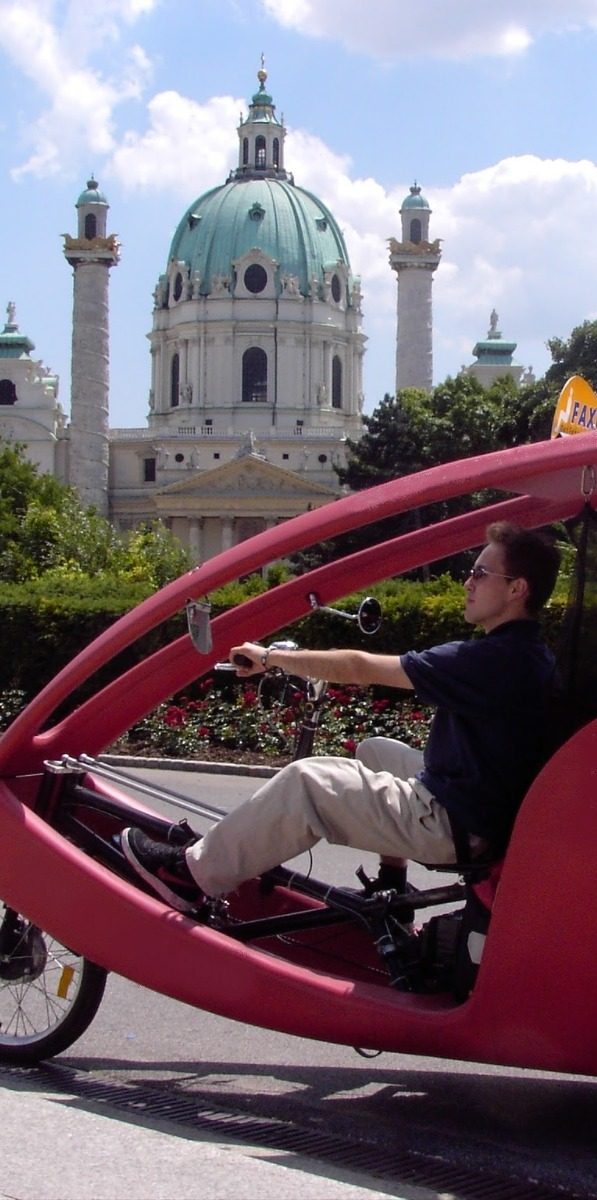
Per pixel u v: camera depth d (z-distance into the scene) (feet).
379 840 14.23
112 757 50.34
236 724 52.24
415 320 314.76
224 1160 11.82
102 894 14.99
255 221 394.93
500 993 13.09
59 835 15.61
